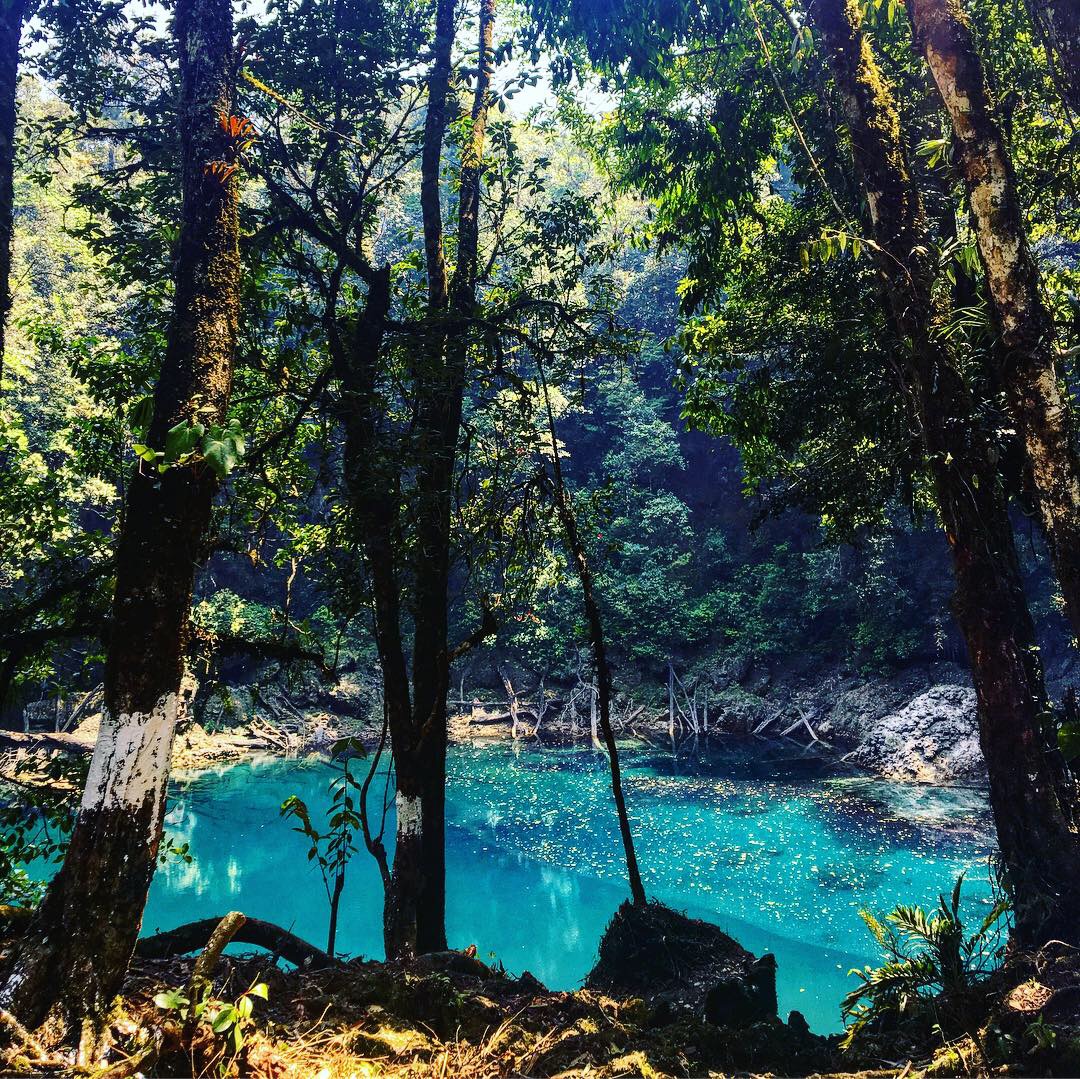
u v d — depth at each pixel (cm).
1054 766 566
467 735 2812
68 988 313
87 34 763
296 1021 373
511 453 864
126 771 334
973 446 603
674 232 1059
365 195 927
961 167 425
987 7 793
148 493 353
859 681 2620
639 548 3055
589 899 1378
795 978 1017
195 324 379
